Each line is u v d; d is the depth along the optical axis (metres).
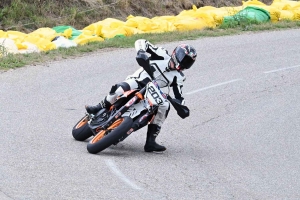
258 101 46.16
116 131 30.70
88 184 26.59
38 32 63.62
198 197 26.36
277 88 50.12
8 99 41.06
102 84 47.16
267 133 38.81
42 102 41.19
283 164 32.84
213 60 57.62
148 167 30.05
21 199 24.16
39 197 24.53
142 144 34.62
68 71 50.16
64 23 79.94
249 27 72.75
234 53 60.97
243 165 32.09
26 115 37.72
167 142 35.53
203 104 44.38
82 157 30.47
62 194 25.08
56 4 82.12
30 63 51.31
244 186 28.67
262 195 27.58
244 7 81.00
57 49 56.97
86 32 65.56
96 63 53.56
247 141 36.94
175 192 26.72
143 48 31.22
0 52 52.38
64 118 37.97
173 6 92.81
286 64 57.94
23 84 45.31
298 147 36.28
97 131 31.84
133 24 68.56
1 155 29.62
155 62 31.70
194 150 34.25
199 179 29.03
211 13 75.00
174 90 31.77
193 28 71.06
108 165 29.59
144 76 32.09
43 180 26.56
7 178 26.45
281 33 72.19
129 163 30.34
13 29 75.50
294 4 85.00
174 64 31.31
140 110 31.41
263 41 67.31
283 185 29.31
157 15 90.38
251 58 59.34
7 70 48.69
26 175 27.05
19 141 32.28
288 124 41.03
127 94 31.38
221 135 37.81
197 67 54.78
